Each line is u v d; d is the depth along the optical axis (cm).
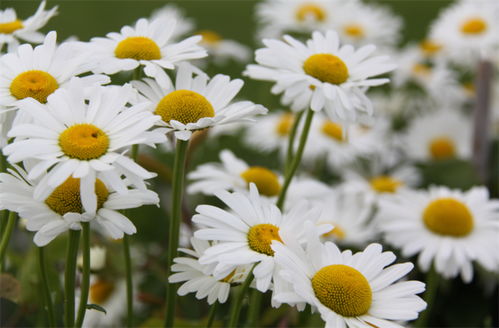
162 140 72
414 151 130
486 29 128
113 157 71
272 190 88
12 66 76
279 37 130
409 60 142
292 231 75
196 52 79
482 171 117
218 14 235
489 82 118
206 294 75
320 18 123
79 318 74
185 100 76
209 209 75
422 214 93
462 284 99
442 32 133
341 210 99
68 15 196
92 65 77
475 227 92
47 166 71
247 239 74
